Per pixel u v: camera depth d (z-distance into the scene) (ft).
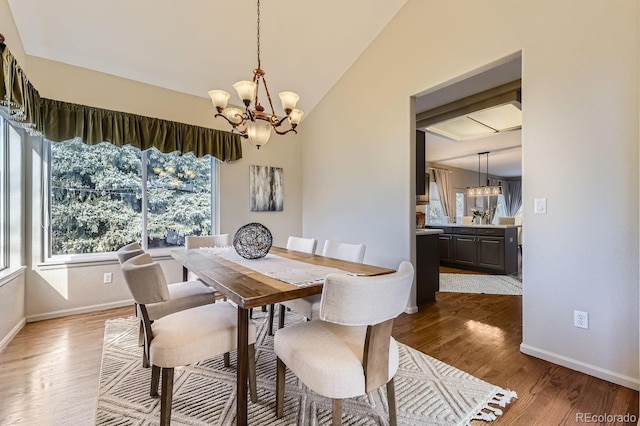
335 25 10.61
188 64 10.90
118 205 10.89
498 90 11.71
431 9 9.34
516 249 16.83
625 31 5.77
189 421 4.84
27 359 6.93
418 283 10.84
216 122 12.67
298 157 15.51
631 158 5.72
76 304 9.91
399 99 10.36
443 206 25.58
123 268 4.75
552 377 6.15
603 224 6.06
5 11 7.45
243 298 4.23
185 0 8.91
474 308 10.67
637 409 5.15
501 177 34.35
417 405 5.26
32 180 9.20
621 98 5.82
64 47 9.25
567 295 6.53
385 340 4.12
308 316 6.50
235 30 10.11
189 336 4.75
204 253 8.25
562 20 6.56
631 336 5.75
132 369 6.46
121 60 10.11
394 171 10.59
